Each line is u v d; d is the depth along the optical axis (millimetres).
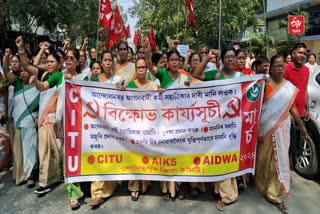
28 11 15141
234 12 18203
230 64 3996
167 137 3893
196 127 3869
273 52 20266
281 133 3764
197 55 4512
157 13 19312
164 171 3930
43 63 5434
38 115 4340
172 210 3809
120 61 5145
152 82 4059
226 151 3877
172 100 3879
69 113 3789
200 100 3861
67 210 3826
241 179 4359
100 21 8477
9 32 18906
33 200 4086
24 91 4371
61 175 4434
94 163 3902
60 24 18156
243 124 3877
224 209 3814
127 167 3959
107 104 3873
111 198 4098
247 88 3838
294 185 4480
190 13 10820
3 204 4000
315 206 3881
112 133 3902
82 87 3820
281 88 3789
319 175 4520
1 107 5012
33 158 4414
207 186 4430
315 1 18078
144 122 3914
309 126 4598
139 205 3924
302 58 4516
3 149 4984
